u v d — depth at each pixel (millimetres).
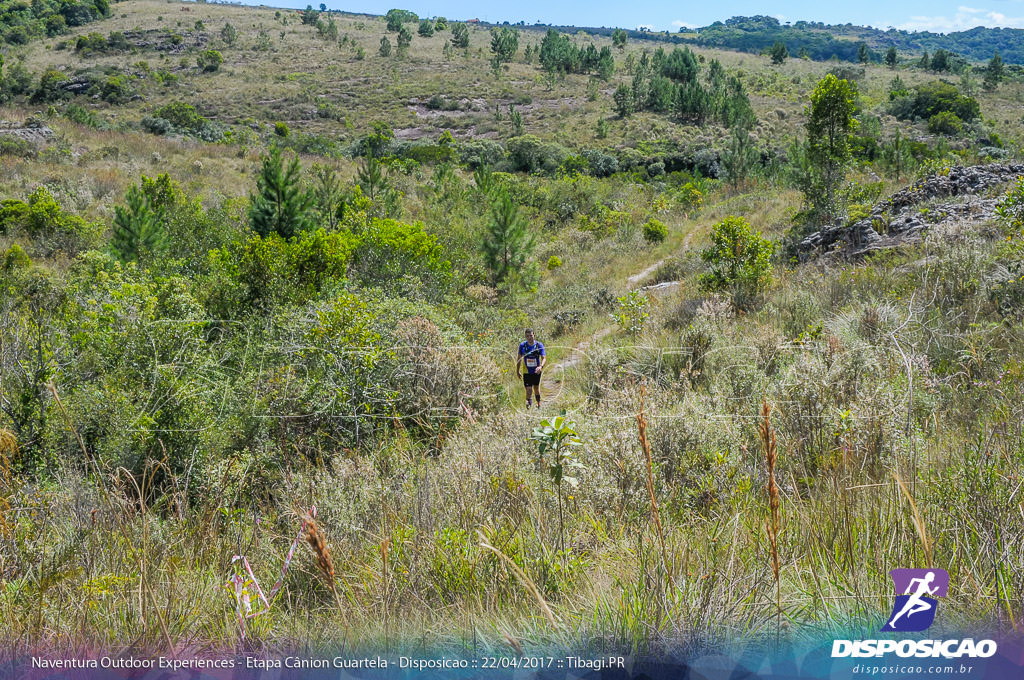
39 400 5414
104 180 27531
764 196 25953
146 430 5281
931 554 2150
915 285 7375
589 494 3602
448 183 34031
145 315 6777
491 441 4625
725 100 73625
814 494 3137
